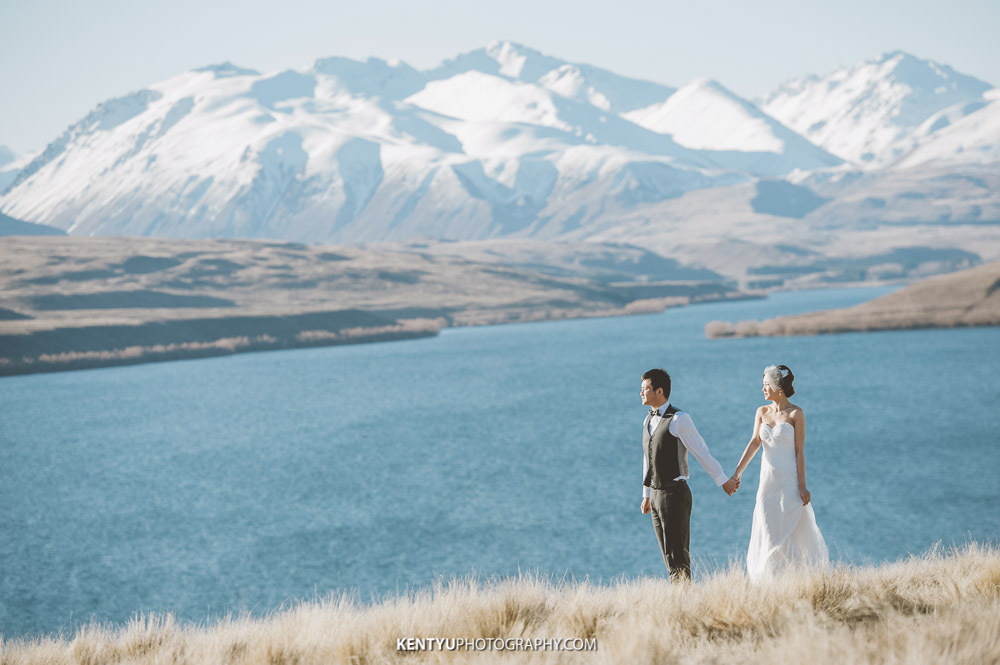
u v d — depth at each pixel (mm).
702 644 7445
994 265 189125
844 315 179125
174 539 48375
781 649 6855
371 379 130625
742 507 52375
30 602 37562
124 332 179500
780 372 10406
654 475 10219
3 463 75000
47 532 51094
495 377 127812
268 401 110562
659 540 10242
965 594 8625
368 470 66000
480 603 9117
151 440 85562
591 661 7355
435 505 53781
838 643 6871
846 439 72312
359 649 8102
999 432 73188
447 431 83875
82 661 9805
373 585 37719
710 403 93938
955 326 168500
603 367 135375
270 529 49625
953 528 44875
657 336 191375
